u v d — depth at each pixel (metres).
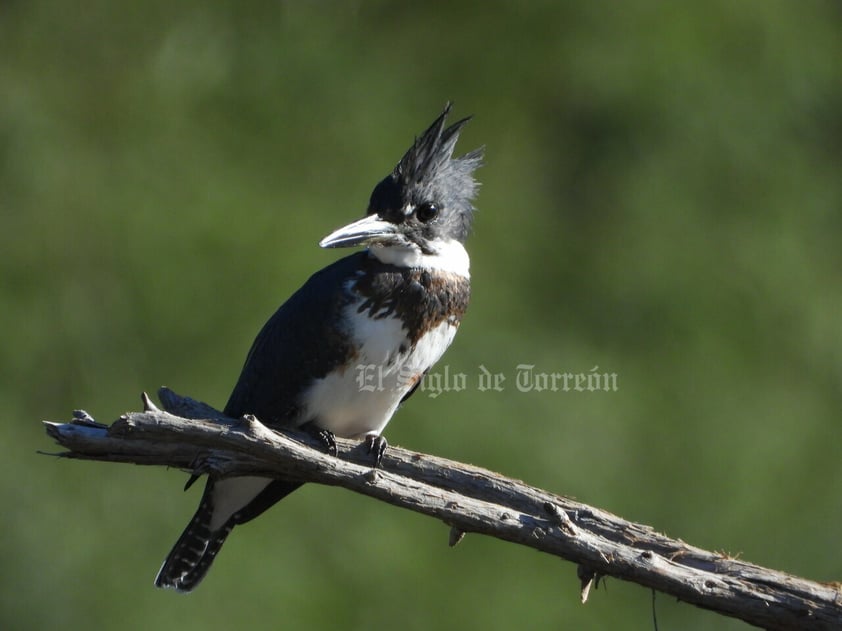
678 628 11.59
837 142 14.31
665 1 14.04
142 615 10.29
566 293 13.21
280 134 13.13
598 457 11.64
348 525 10.73
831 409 12.69
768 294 12.95
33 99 12.92
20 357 11.59
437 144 7.51
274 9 13.96
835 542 12.03
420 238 7.30
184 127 13.04
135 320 11.77
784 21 14.13
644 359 12.77
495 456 11.25
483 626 10.55
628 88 13.74
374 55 14.09
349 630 10.30
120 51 13.51
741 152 13.66
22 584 10.41
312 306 7.05
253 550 10.42
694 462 12.10
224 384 11.46
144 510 10.88
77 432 5.97
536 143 14.02
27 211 12.25
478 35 14.34
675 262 13.12
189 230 12.08
